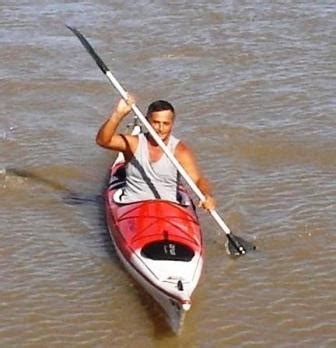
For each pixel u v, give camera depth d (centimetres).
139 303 991
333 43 2003
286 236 1142
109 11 2269
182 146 1054
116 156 1384
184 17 2214
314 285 1032
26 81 1741
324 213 1199
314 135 1470
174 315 921
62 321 959
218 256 1095
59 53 1928
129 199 1066
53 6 2311
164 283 923
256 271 1062
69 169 1336
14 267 1065
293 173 1330
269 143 1438
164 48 1978
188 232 1002
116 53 1942
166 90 1708
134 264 991
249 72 1806
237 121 1538
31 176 1312
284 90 1691
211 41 2027
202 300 1002
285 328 948
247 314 975
